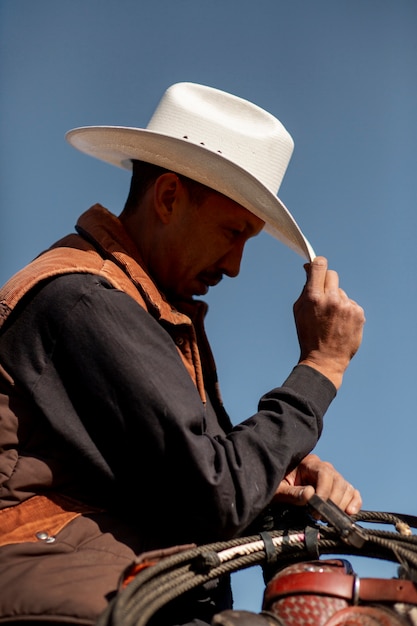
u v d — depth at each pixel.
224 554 3.94
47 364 4.02
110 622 3.40
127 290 4.20
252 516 3.98
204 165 4.38
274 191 4.63
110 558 3.89
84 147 4.86
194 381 4.38
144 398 3.94
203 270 4.50
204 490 3.91
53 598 3.71
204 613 4.10
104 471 3.96
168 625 4.04
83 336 4.00
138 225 4.52
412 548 4.05
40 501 3.97
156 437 3.93
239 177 4.34
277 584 3.67
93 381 3.97
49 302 4.05
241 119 4.65
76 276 4.11
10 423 4.00
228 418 4.64
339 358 4.42
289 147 4.68
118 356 3.97
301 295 4.53
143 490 4.01
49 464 3.98
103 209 4.48
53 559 3.84
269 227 4.99
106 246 4.33
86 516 3.98
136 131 4.45
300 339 4.49
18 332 4.06
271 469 4.03
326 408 4.31
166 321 4.28
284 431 4.13
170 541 4.06
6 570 3.79
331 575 3.64
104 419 3.96
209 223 4.43
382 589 3.59
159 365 4.02
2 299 4.09
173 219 4.45
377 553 4.16
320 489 4.35
